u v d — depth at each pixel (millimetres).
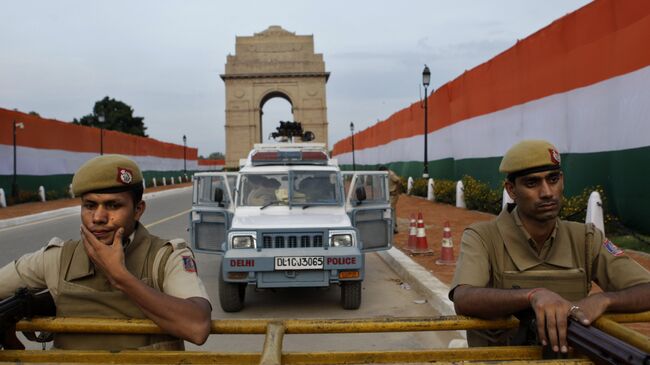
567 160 11766
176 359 1804
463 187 17125
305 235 6090
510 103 14930
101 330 1879
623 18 9539
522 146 2143
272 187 7207
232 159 58281
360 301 6293
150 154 44656
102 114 30953
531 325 1915
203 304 1917
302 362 1865
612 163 9953
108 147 34406
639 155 9078
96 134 32469
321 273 5926
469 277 2129
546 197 2082
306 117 59000
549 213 2100
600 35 10344
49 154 26594
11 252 11242
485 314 1955
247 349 4934
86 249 1832
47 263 2041
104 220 1916
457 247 10023
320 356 1867
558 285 2115
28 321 1914
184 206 22953
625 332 1658
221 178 7109
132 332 1882
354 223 6715
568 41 11648
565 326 1704
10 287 2049
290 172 7145
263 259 5828
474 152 18031
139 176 2049
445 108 21438
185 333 1805
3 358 1793
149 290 1802
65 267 2008
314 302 6711
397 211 16969
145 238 2078
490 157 16547
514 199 2217
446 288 6590
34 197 24453
